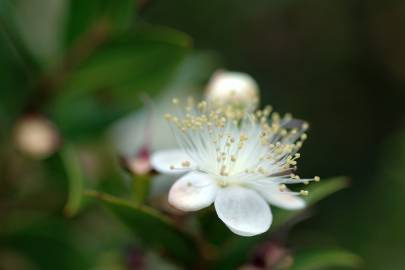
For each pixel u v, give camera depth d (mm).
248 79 164
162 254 150
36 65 172
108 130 183
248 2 339
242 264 149
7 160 176
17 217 175
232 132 153
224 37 337
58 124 176
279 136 155
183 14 327
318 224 286
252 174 147
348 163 345
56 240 175
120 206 142
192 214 151
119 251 162
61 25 173
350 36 365
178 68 176
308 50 360
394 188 250
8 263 176
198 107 158
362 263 240
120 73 175
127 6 169
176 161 150
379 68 366
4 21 169
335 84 361
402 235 245
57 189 181
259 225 140
